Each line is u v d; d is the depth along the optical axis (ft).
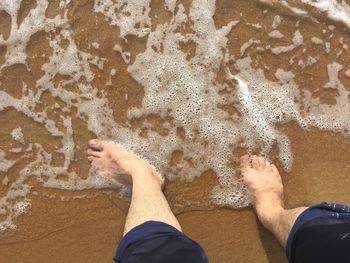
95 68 3.42
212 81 3.45
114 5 3.43
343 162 3.40
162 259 2.79
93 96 3.42
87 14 3.42
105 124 3.42
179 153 3.43
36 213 3.37
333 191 3.39
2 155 3.39
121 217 3.38
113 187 3.39
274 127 3.43
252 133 3.44
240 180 3.42
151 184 3.29
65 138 3.41
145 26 3.44
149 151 3.43
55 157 3.41
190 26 3.45
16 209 3.37
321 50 3.44
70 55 3.42
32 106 3.40
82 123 3.42
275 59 3.45
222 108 3.44
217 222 3.40
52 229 3.36
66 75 3.42
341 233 2.71
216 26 3.45
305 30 3.44
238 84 3.45
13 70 3.40
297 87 3.45
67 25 3.41
